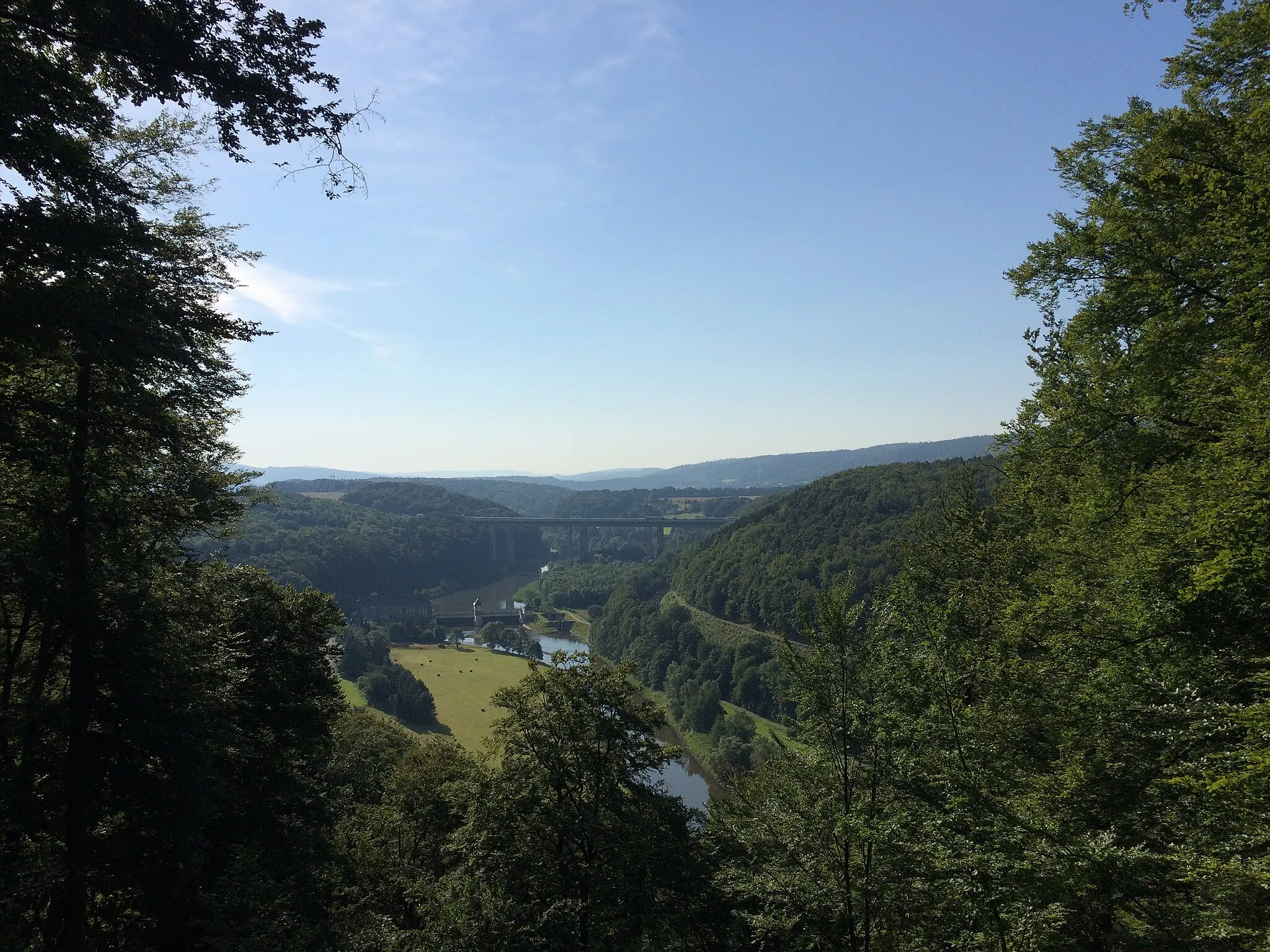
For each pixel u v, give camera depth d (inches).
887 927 553.9
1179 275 552.1
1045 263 664.4
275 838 864.9
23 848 535.2
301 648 994.1
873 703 541.6
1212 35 561.3
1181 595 497.4
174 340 556.4
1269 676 432.5
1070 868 433.4
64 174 473.4
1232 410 506.9
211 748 697.6
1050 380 698.2
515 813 901.8
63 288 473.4
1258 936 389.1
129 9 408.5
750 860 785.6
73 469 552.4
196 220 648.4
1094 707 540.4
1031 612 621.3
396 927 991.0
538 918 807.1
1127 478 644.7
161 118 621.9
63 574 589.9
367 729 1723.7
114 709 602.5
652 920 872.3
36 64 442.3
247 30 430.0
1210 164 550.6
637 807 959.0
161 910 680.4
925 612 553.9
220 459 771.4
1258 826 406.0
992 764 520.7
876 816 530.6
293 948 713.6
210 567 932.0
